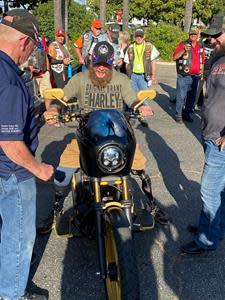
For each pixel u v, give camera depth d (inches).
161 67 673.6
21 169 97.1
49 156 230.8
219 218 133.3
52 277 126.1
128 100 131.9
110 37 326.6
